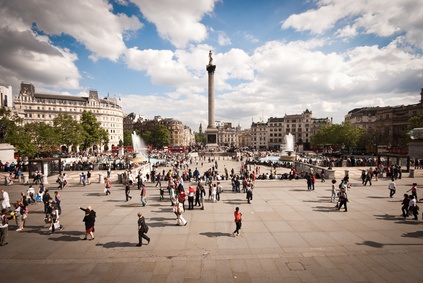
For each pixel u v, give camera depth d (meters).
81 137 81.38
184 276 10.25
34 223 17.20
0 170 42.38
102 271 10.70
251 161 63.75
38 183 32.06
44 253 12.47
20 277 10.25
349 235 14.42
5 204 18.31
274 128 173.62
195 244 13.36
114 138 149.62
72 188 29.39
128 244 13.44
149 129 192.88
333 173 33.44
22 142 49.81
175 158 74.44
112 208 20.62
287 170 51.56
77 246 13.26
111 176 39.88
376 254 12.06
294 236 14.34
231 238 14.12
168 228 15.80
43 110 122.94
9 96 102.50
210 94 101.31
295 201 22.31
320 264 11.16
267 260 11.56
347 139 90.88
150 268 10.92
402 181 31.95
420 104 81.12
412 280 9.84
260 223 16.58
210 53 100.81
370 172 29.69
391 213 18.61
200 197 21.62
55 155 66.50
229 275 10.30
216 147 102.19
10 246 13.33
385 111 96.19
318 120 168.38
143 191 21.31
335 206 20.23
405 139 68.00
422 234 14.53
